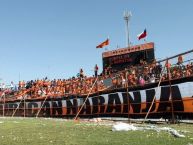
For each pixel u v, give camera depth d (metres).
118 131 13.69
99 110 25.33
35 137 12.20
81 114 27.55
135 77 21.61
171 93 18.34
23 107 35.69
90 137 11.83
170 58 18.53
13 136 12.64
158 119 19.28
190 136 11.29
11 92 39.22
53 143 10.47
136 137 11.41
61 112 30.34
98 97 25.41
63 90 30.67
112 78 24.34
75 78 31.94
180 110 17.78
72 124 19.34
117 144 9.91
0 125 18.70
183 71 17.66
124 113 22.39
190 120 17.14
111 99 23.86
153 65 20.20
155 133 12.50
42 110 32.91
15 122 21.89
